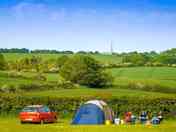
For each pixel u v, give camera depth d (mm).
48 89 106625
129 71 163875
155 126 32000
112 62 191375
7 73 129625
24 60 178875
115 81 138250
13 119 54062
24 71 161000
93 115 41688
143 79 141000
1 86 100000
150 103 63188
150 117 59906
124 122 44875
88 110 42062
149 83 124438
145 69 165875
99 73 132375
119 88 125125
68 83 115312
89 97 63844
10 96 61281
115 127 30938
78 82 134125
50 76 150125
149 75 152875
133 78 145250
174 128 31156
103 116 41812
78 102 62562
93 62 136625
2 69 170000
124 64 177625
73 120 42250
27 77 130250
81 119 41875
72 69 135625
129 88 123875
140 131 29266
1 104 60094
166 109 62594
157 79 141250
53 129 29859
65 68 137375
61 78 141500
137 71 162625
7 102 60375
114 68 171000
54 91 100125
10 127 31328
